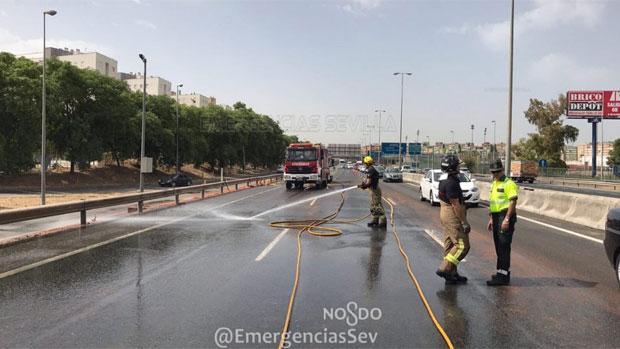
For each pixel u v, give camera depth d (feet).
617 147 352.49
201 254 29.01
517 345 14.52
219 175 256.32
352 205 64.18
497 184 22.36
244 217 49.85
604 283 22.13
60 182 140.26
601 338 15.14
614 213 21.59
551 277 23.27
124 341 14.74
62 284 21.65
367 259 27.63
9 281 22.18
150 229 40.45
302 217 49.80
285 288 20.95
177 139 177.78
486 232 39.11
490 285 21.68
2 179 128.47
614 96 207.62
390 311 17.78
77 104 146.92
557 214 49.93
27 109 118.83
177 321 16.56
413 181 154.20
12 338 14.99
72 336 15.14
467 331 15.70
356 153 528.22
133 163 204.23
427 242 33.78
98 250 30.35
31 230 39.99
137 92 183.32
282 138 374.43
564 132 270.67
